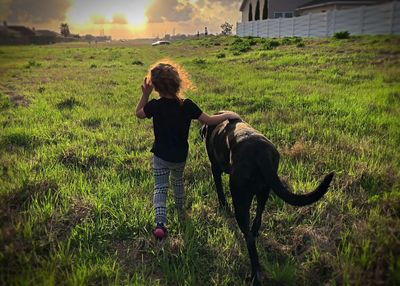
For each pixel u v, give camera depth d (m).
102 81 13.98
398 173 4.86
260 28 38.06
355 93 9.59
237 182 3.23
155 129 3.76
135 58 26.41
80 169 5.45
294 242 3.79
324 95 9.43
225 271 3.45
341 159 5.42
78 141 6.54
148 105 3.70
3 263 3.31
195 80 12.87
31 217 4.02
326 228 3.92
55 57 29.94
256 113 7.98
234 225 4.16
